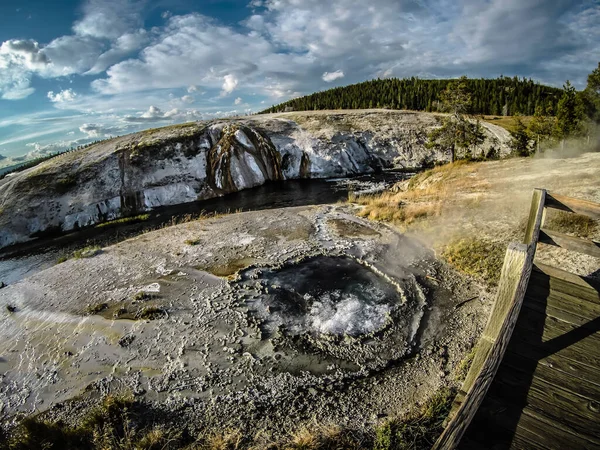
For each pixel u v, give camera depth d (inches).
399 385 238.7
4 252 907.4
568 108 1004.6
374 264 414.9
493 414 121.8
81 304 384.8
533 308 175.0
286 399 236.2
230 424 220.2
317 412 223.5
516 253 153.3
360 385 242.8
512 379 135.6
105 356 296.5
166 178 1274.6
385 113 2150.6
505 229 425.4
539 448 109.3
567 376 134.9
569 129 1001.5
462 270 375.2
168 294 385.4
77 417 238.1
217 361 277.3
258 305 348.2
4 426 237.5
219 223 624.1
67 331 337.7
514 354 147.9
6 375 287.6
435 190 671.8
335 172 1472.7
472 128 1187.3
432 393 225.9
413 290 353.1
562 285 192.7
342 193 1137.4
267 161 1497.3
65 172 1239.5
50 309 381.4
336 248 468.8
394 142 1635.1
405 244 458.9
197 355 286.2
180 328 323.0
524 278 140.7
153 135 1558.8
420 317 309.1
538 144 1206.9
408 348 273.1
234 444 203.3
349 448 190.5
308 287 376.2
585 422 116.6
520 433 114.7
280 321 321.4
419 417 205.5
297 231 546.6
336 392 239.0
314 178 1455.5
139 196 1204.5
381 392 234.5
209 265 450.0
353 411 221.6
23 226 1036.5
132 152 1343.5
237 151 1402.6
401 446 185.9
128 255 511.8
